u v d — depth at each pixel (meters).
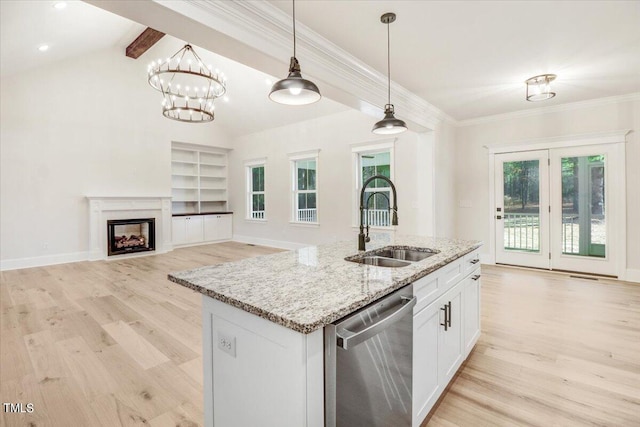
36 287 4.28
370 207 6.16
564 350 2.48
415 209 5.42
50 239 5.77
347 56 3.08
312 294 1.21
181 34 2.15
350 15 2.49
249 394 1.15
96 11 4.02
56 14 3.69
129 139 6.73
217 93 5.66
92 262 5.95
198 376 2.17
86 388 2.03
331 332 1.03
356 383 1.13
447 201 5.46
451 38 2.86
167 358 2.41
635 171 4.30
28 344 2.62
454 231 5.77
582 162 4.67
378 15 2.49
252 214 8.55
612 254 4.50
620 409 1.80
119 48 6.26
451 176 5.62
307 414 0.98
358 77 3.34
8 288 4.23
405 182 5.52
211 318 1.32
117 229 6.56
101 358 2.40
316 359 1.02
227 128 8.45
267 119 7.38
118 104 6.57
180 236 7.65
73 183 6.02
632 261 4.36
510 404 1.86
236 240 8.75
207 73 6.13
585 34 2.80
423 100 4.49
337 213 6.50
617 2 2.34
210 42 2.25
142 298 3.81
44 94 5.69
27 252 5.54
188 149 8.08
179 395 1.97
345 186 6.34
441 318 1.83
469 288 2.32
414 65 3.40
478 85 3.97
